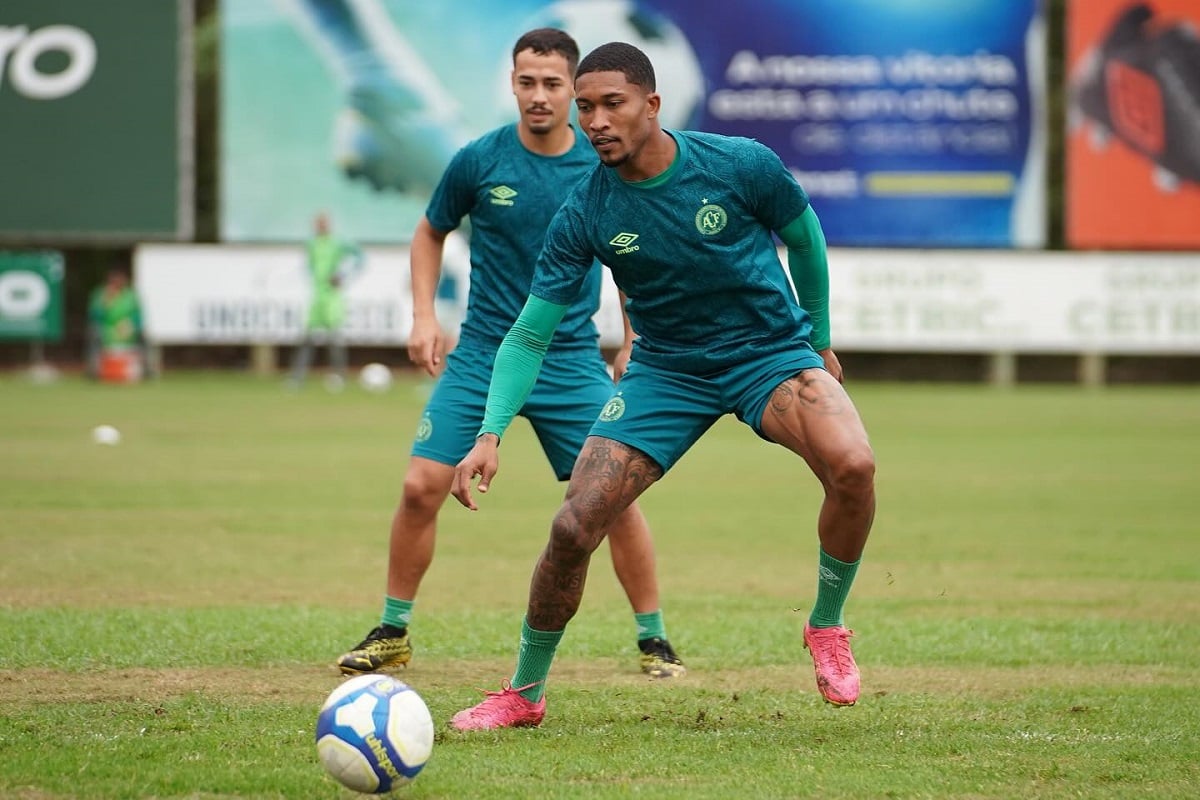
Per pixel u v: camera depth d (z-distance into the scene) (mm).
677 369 19844
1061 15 114250
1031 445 63938
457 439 24031
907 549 37094
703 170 18875
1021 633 26688
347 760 16000
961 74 96625
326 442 61281
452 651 24953
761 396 19422
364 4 96750
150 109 98312
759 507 45281
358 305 98125
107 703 20562
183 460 54344
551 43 23797
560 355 24453
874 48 96312
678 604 29719
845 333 98812
